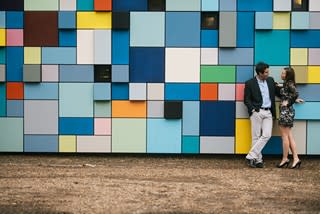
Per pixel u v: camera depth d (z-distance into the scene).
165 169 10.87
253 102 11.20
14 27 11.95
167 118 11.95
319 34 11.85
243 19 11.85
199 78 11.93
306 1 11.89
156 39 11.91
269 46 11.87
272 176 10.23
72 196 8.52
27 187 9.12
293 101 11.03
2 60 11.98
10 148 12.10
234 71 11.89
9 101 12.02
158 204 8.07
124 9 11.88
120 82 11.94
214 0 11.82
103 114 12.02
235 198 8.48
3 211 7.59
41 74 11.98
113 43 11.91
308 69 11.88
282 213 7.64
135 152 12.05
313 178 10.07
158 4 11.93
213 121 11.98
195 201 8.27
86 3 11.89
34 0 11.89
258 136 11.22
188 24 11.89
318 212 7.70
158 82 11.95
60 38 11.95
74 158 12.02
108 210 7.72
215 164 11.49
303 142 12.02
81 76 11.98
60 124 12.05
